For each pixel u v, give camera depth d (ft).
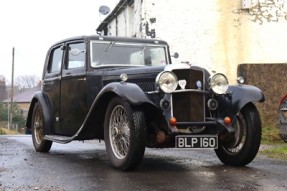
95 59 21.20
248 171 17.04
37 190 13.43
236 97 18.06
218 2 44.52
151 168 17.87
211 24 44.37
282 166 18.52
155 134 17.43
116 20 55.83
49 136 23.18
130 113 16.47
